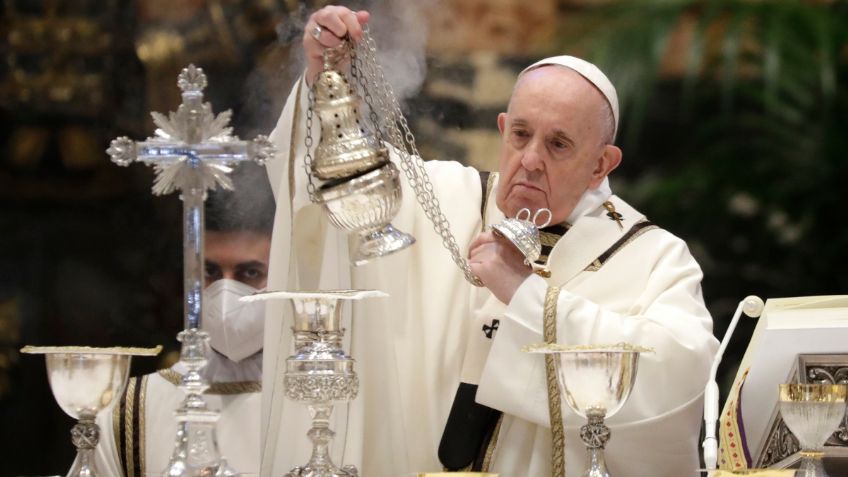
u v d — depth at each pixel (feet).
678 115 97.71
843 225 95.76
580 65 42.19
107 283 89.51
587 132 41.45
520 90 41.96
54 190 89.25
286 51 84.79
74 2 87.92
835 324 35.42
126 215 89.71
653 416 38.78
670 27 94.68
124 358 32.71
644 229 43.88
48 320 88.99
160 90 87.92
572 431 38.93
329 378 31.30
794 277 96.22
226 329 46.03
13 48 88.07
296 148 38.91
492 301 42.34
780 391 32.24
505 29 90.58
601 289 42.24
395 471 39.45
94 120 88.99
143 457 46.03
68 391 31.91
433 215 38.81
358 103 32.86
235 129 84.38
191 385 30.68
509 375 39.06
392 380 40.01
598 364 31.37
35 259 89.15
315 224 39.75
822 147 95.40
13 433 87.86
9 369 88.22
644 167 98.22
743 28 96.22
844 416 33.55
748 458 35.68
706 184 96.63
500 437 40.73
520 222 38.75
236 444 45.78
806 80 94.27
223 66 84.94
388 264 42.29
